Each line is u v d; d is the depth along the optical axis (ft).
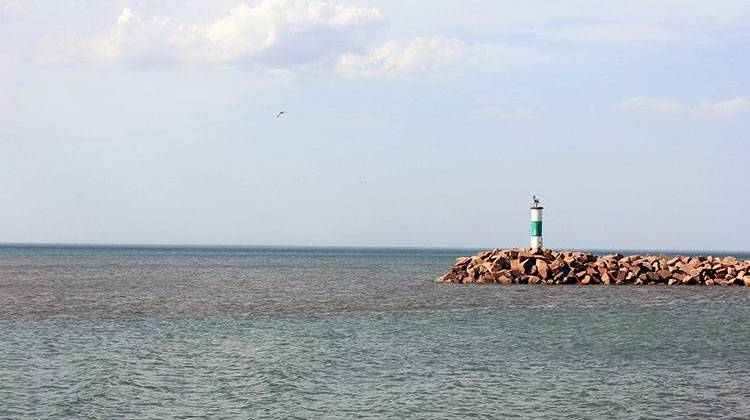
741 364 105.70
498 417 76.38
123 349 113.50
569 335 133.69
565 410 79.05
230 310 173.78
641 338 130.41
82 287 251.80
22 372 94.73
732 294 222.28
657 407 80.53
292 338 126.82
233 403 81.05
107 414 76.23
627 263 267.18
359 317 159.84
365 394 85.35
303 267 483.10
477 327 143.74
